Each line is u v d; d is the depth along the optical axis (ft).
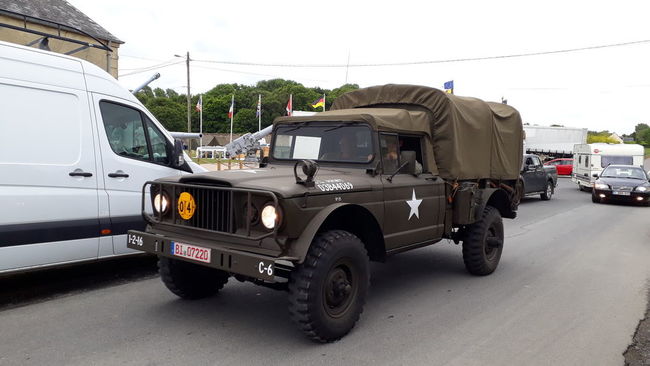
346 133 16.35
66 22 44.80
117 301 16.21
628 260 24.82
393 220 15.42
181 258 12.78
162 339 13.04
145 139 19.35
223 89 343.26
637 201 52.26
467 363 12.00
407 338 13.56
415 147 18.03
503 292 18.47
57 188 16.11
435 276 20.83
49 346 12.46
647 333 14.34
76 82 17.02
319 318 12.14
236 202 12.28
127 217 18.22
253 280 13.65
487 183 21.58
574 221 39.99
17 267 15.20
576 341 13.62
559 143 135.74
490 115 21.35
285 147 18.19
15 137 15.15
